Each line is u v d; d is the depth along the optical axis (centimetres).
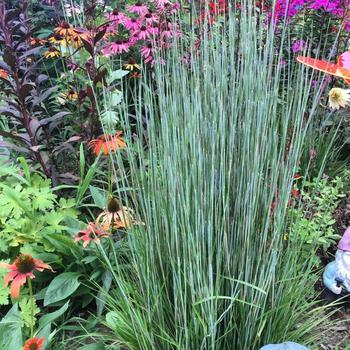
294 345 140
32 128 243
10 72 238
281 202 146
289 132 159
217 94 142
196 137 139
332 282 199
